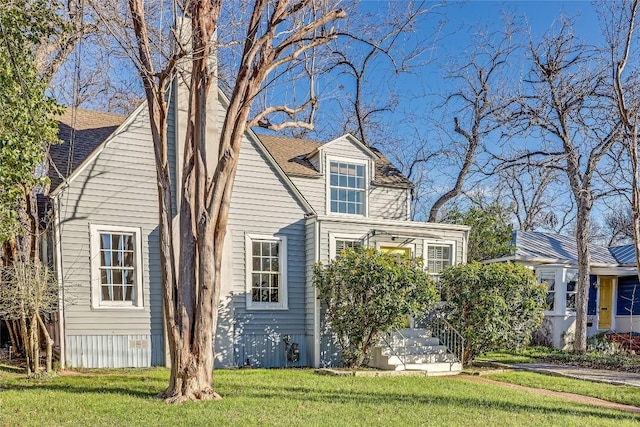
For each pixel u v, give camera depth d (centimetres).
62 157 1111
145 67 727
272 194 1202
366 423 609
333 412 659
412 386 875
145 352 1062
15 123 839
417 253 1323
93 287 1027
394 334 1163
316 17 844
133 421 591
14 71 818
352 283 1066
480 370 1109
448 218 2145
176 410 642
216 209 734
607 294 1861
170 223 735
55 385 802
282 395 757
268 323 1170
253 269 1174
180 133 1098
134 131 1085
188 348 715
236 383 845
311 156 1397
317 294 1168
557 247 1872
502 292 1148
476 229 1939
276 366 1164
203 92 743
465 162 1977
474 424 623
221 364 1092
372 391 814
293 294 1206
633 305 1791
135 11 712
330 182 1376
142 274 1072
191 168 746
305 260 1227
